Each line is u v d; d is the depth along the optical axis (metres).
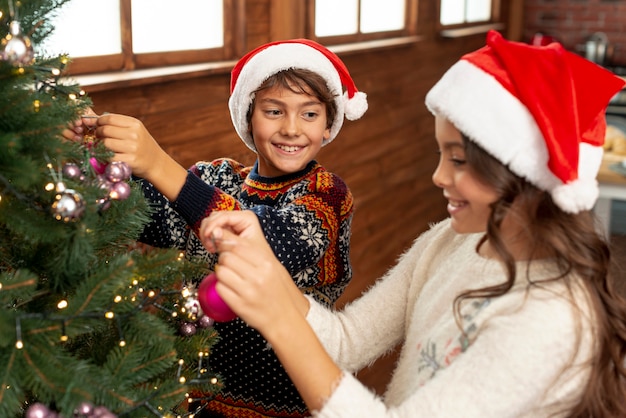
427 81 4.37
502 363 0.85
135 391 0.94
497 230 0.88
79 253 0.87
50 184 0.85
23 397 0.85
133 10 2.18
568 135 0.86
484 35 5.23
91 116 1.11
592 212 0.94
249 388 1.42
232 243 0.91
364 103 1.51
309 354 0.89
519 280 0.92
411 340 1.03
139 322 0.94
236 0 2.54
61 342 1.00
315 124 1.38
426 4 4.21
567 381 0.89
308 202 1.35
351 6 3.44
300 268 1.29
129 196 1.00
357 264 3.67
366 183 3.73
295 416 1.42
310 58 1.36
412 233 4.34
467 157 0.90
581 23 5.55
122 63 2.13
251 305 0.88
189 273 1.06
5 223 0.87
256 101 1.38
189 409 1.47
